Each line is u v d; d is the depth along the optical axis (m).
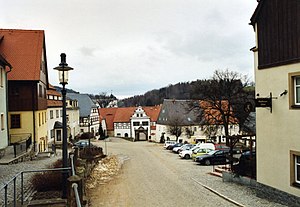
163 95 163.38
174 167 28.47
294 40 12.73
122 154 41.34
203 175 23.41
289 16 12.97
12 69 30.58
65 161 10.53
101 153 34.75
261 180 15.20
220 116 49.47
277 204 13.70
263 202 14.17
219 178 21.81
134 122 93.62
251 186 17.75
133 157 37.66
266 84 14.62
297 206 12.77
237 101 45.84
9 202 10.37
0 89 25.31
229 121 48.44
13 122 30.25
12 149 25.62
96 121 90.12
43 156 27.25
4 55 31.52
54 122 48.53
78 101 84.12
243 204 13.84
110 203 14.62
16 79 30.00
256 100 14.14
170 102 74.56
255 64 15.49
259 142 15.34
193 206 13.90
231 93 46.75
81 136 68.06
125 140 83.62
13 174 16.69
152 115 94.25
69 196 7.96
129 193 16.77
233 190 17.08
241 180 18.88
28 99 30.62
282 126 13.59
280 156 13.76
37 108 30.89
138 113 93.69
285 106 13.35
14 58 31.59
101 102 141.25
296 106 12.71
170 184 19.42
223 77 47.47
